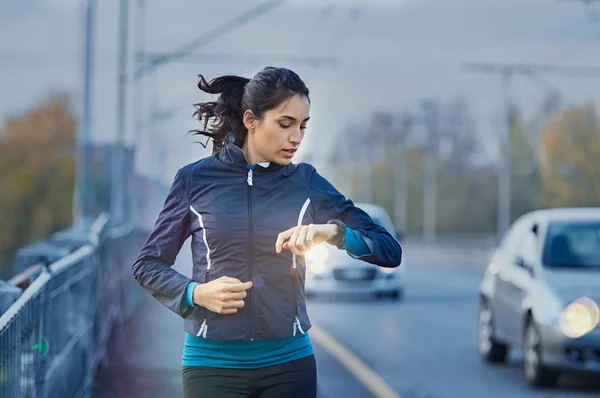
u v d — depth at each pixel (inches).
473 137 4549.7
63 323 319.6
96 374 466.6
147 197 1441.9
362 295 987.9
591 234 495.5
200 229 177.6
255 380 177.5
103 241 559.2
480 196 4515.3
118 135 1116.5
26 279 290.8
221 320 175.3
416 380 477.4
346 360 541.3
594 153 3348.9
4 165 4448.8
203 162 179.8
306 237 168.2
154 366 490.9
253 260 175.9
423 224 4685.0
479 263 1972.2
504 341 511.8
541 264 484.4
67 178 4466.0
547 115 3841.0
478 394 440.5
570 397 434.9
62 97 4512.8
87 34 942.4
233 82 184.4
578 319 443.8
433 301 928.9
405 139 4320.9
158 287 177.3
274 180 179.0
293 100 177.0
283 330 176.7
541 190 3951.8
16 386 207.3
